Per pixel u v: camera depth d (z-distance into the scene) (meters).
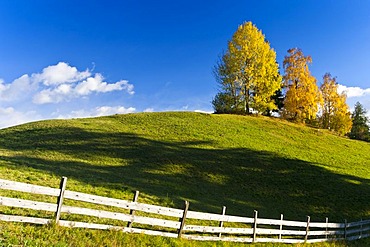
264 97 62.34
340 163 45.75
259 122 60.38
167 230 15.91
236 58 60.84
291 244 19.92
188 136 45.62
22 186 11.06
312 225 21.56
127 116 55.31
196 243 15.41
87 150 35.03
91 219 14.27
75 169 26.91
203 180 31.11
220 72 62.59
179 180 29.72
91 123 48.47
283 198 30.25
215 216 16.61
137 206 13.91
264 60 61.06
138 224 15.68
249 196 29.09
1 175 19.45
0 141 36.31
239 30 61.16
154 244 13.70
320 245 21.27
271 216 24.98
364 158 51.84
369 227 26.62
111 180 24.97
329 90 77.50
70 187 20.00
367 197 34.00
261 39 61.38
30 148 33.84
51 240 10.71
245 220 18.02
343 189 35.06
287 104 67.06
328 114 77.75
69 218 13.52
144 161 33.72
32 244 9.79
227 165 36.28
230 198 27.47
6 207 12.89
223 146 43.06
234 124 55.88
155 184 26.91
